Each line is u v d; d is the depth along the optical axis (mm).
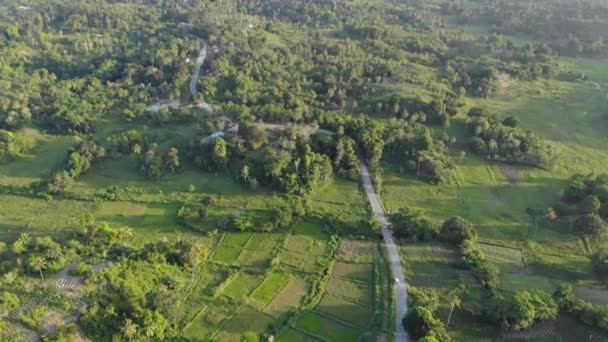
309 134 150000
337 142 144250
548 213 123375
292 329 93125
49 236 116875
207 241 117188
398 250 113188
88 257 107688
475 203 131875
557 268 108938
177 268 106875
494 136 156000
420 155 143250
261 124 154625
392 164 147250
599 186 127188
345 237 118062
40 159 152250
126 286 94750
